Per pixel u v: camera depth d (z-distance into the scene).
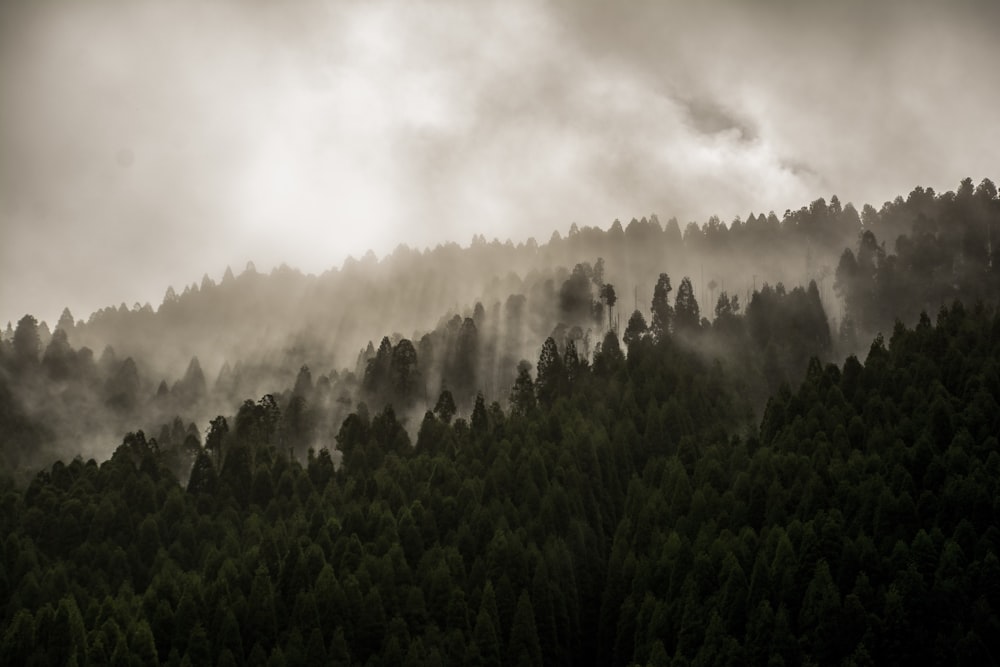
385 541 126.25
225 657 106.50
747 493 124.44
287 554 121.50
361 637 111.25
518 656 111.62
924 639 94.81
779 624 97.94
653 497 131.25
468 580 121.94
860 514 110.62
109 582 131.25
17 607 120.00
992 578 95.38
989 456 110.62
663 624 107.44
